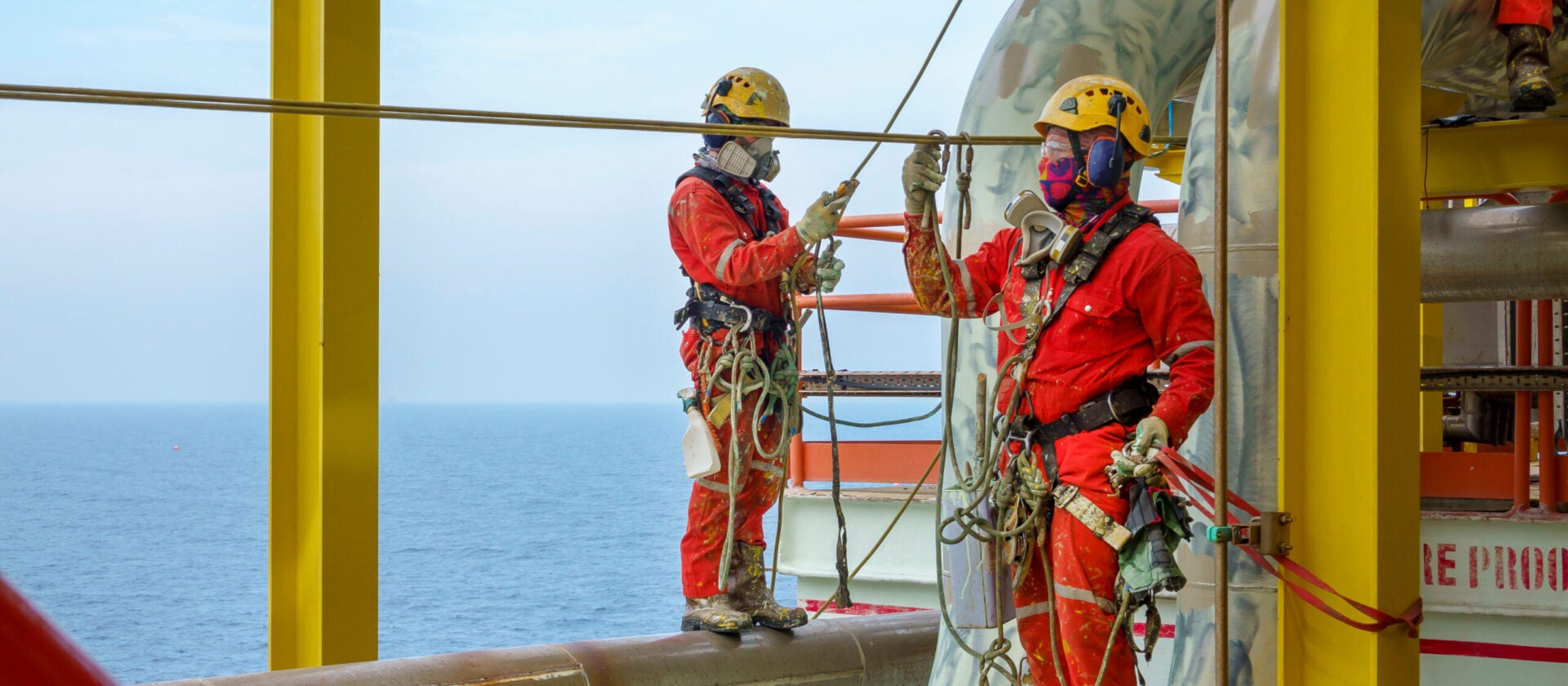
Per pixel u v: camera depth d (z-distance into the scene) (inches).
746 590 190.7
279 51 186.1
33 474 4045.3
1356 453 141.6
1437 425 402.9
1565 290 226.7
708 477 180.2
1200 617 175.8
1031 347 144.0
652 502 2837.1
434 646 1128.2
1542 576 215.6
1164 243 140.2
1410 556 147.2
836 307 332.5
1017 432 144.1
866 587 319.6
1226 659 135.5
